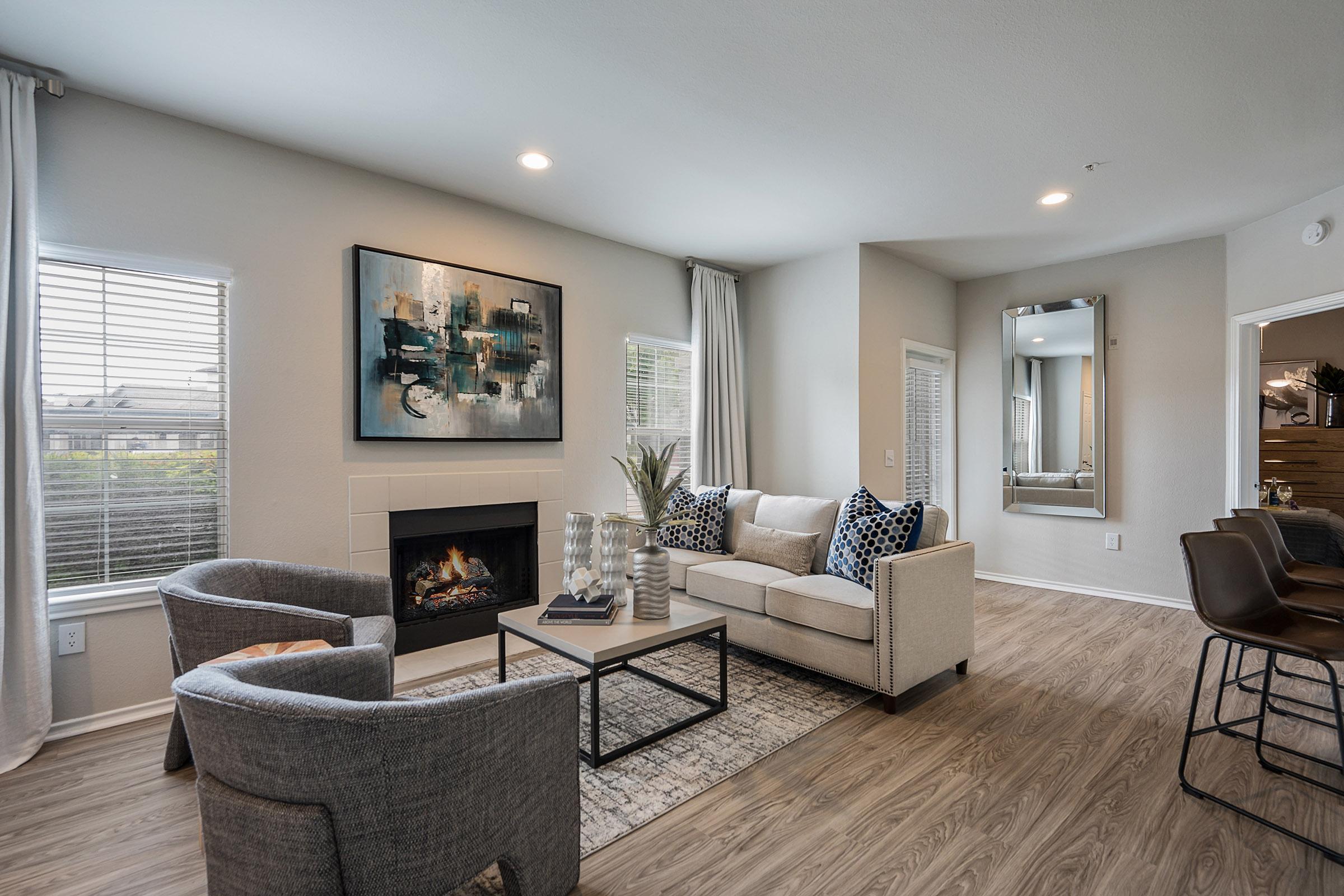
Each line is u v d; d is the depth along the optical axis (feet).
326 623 6.62
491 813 4.33
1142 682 9.86
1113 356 15.58
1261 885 5.27
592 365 14.03
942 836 5.98
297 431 9.96
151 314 8.89
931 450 17.84
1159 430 14.89
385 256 10.82
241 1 6.49
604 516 14.17
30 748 7.52
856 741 7.87
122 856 5.74
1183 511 14.56
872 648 8.80
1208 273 14.28
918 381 17.29
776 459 16.56
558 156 10.27
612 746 7.68
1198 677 6.73
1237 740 7.85
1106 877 5.40
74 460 8.37
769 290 16.78
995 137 9.64
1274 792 6.63
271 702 3.65
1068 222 13.38
